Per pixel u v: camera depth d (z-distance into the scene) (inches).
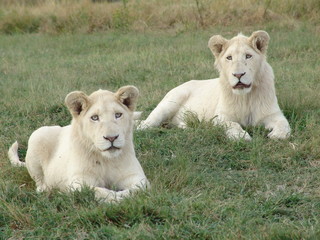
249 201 350.3
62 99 602.9
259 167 418.0
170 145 460.8
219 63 502.3
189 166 406.3
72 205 341.4
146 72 749.9
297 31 938.1
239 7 1085.8
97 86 699.4
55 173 381.7
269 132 494.6
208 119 530.3
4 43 1057.5
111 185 370.6
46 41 1050.7
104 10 1166.3
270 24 995.3
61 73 770.2
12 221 331.6
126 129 357.4
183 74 711.7
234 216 324.8
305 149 438.6
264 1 1089.4
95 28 1128.8
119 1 1301.7
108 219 323.0
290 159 425.1
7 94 655.8
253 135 478.3
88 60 853.8
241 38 493.0
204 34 986.1
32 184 410.9
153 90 650.2
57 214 331.6
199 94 549.6
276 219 325.7
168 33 1040.8
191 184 379.9
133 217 319.6
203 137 471.8
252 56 482.9
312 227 302.0
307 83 624.1
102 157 363.3
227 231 304.3
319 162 423.2
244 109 502.9
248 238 294.8
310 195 360.2
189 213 323.6
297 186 381.4
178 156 421.7
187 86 565.3
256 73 491.5
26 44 1040.8
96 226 318.0
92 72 775.7
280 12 1061.8
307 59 768.9
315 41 855.1
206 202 336.2
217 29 1018.7
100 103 354.3
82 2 1230.3
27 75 785.6
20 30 1174.3
